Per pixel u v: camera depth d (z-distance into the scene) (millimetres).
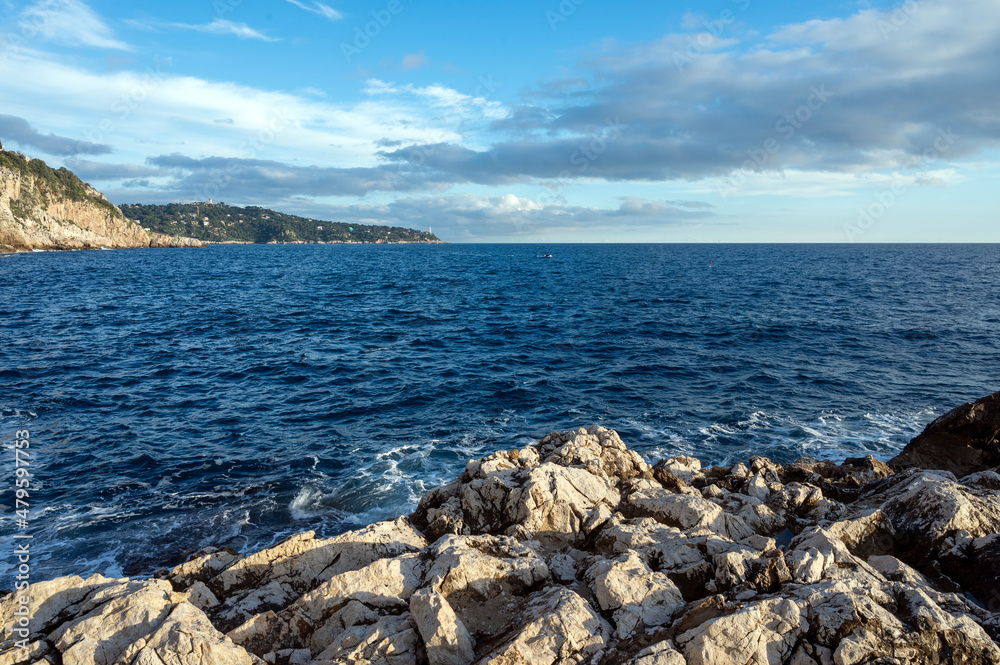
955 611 8242
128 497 16297
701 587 9352
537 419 22750
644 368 30219
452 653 7809
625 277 89375
